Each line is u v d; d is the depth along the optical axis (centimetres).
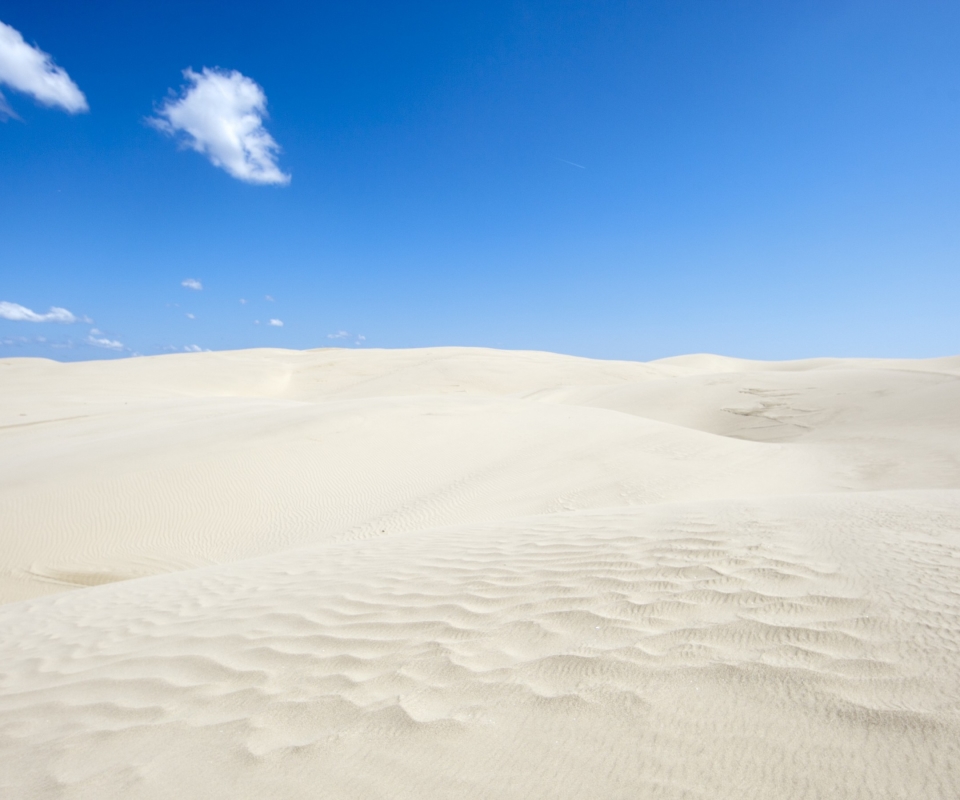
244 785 208
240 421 1880
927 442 1661
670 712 215
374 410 1895
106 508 1227
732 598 318
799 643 254
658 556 418
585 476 1396
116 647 404
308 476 1418
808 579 333
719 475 1408
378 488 1385
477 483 1391
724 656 251
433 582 443
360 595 435
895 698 203
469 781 193
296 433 1645
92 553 1082
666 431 1795
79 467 1423
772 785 172
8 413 2808
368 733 231
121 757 241
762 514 535
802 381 3042
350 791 196
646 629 293
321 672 301
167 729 261
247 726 253
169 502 1264
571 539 524
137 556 1079
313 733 238
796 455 1625
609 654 269
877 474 1391
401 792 192
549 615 333
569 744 205
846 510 534
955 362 5316
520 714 229
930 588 297
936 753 174
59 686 342
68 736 270
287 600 454
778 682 224
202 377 5016
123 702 301
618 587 363
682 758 189
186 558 1079
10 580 986
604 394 3562
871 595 297
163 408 2675
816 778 172
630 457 1523
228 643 366
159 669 340
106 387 4156
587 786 182
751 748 189
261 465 1445
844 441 1869
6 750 266
